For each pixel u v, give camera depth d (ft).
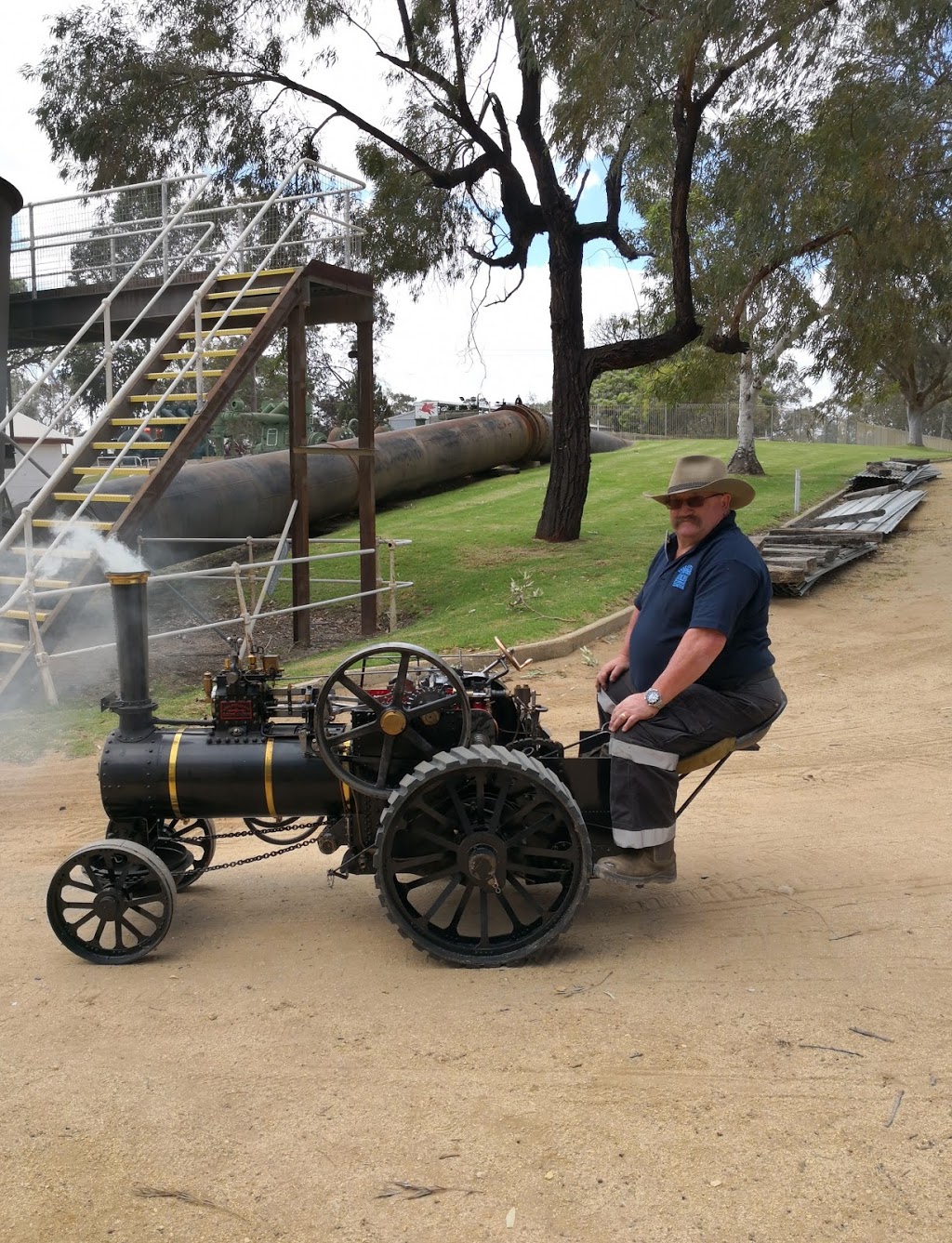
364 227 56.49
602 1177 9.11
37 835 20.43
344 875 14.47
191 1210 8.96
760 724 13.91
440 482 78.07
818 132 43.34
